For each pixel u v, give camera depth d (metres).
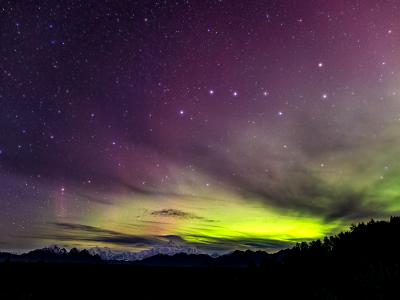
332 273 16.78
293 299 14.41
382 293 11.80
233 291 18.98
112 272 33.94
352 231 22.17
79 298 20.88
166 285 25.31
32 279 26.12
